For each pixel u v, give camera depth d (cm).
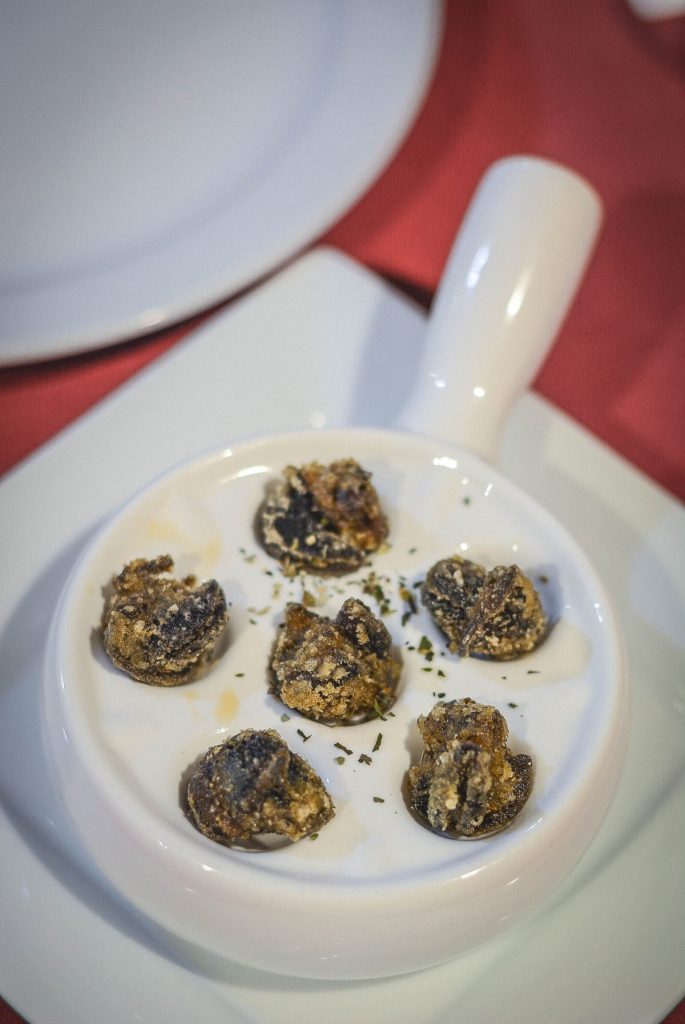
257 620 36
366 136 48
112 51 52
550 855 31
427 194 52
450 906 30
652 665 38
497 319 40
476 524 37
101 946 33
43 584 39
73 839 35
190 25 52
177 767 33
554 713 33
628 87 54
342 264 46
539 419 42
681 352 48
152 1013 32
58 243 47
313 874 31
